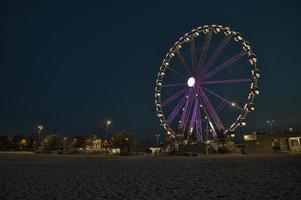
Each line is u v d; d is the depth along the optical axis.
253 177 14.56
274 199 8.76
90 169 23.05
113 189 11.68
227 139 61.19
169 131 65.25
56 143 128.75
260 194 9.66
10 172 20.30
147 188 11.86
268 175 15.20
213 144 64.56
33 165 28.80
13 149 143.00
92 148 136.62
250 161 29.34
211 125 58.84
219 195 9.80
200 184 12.68
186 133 64.75
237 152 68.12
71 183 13.77
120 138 111.94
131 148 112.00
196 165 26.12
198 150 62.81
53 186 12.70
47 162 35.09
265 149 63.12
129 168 23.97
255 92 56.12
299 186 11.06
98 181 14.54
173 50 67.69
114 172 20.02
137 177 16.39
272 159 31.39
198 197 9.56
